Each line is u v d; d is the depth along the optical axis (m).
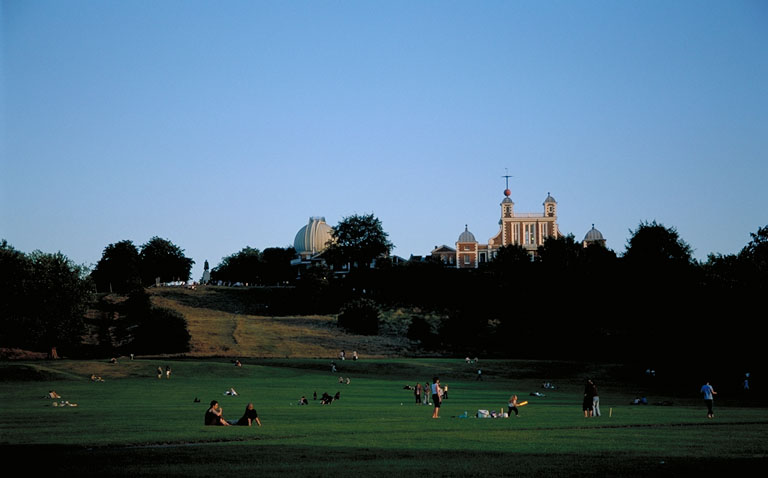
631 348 150.25
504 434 39.34
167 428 41.66
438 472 27.31
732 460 29.88
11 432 39.34
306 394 81.44
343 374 119.56
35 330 140.12
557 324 158.62
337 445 34.59
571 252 170.00
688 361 126.19
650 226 150.38
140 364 114.38
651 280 140.50
